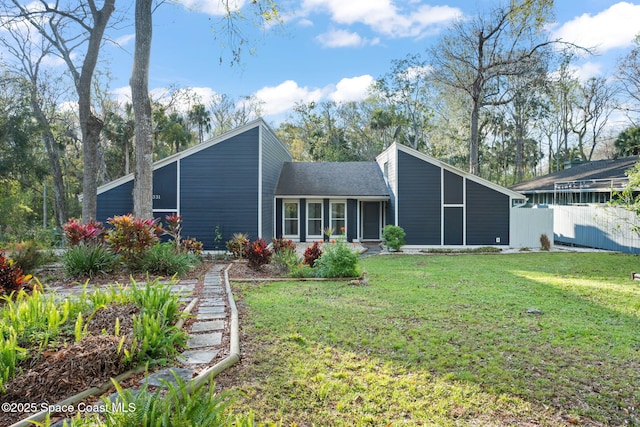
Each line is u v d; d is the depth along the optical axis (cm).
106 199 1410
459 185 1638
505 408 312
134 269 887
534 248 1633
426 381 354
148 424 207
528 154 3750
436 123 3500
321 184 1911
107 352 339
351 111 3978
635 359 411
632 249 1495
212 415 216
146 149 1122
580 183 1920
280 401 315
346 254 916
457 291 746
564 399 328
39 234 1638
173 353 390
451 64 2312
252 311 579
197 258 1105
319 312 577
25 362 321
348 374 363
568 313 590
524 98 3161
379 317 554
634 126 2533
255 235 1398
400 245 1573
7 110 1920
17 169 2006
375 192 1856
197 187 1392
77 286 745
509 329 506
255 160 1395
